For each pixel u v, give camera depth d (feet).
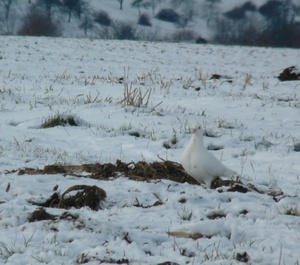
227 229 45.01
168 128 104.01
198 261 38.78
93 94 148.15
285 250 41.37
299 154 86.63
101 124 107.65
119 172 66.03
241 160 82.28
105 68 233.96
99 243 41.75
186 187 59.47
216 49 356.79
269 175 72.54
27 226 44.39
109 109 120.78
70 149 88.17
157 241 43.27
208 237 44.29
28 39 329.11
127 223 46.85
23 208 50.29
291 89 170.81
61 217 46.52
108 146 91.45
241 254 39.58
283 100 145.07
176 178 64.95
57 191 56.65
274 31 624.18
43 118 108.68
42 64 230.07
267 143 93.71
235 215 49.98
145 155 86.17
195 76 214.90
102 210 51.06
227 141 93.15
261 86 177.68
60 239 42.14
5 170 66.39
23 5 651.66
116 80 181.68
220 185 63.05
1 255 39.29
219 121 110.63
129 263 38.22
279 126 109.40
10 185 57.36
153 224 46.88
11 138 93.56
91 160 78.74
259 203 54.49
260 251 41.14
